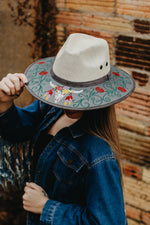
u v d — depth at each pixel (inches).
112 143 45.1
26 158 58.6
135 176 77.5
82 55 40.4
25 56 73.0
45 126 51.6
